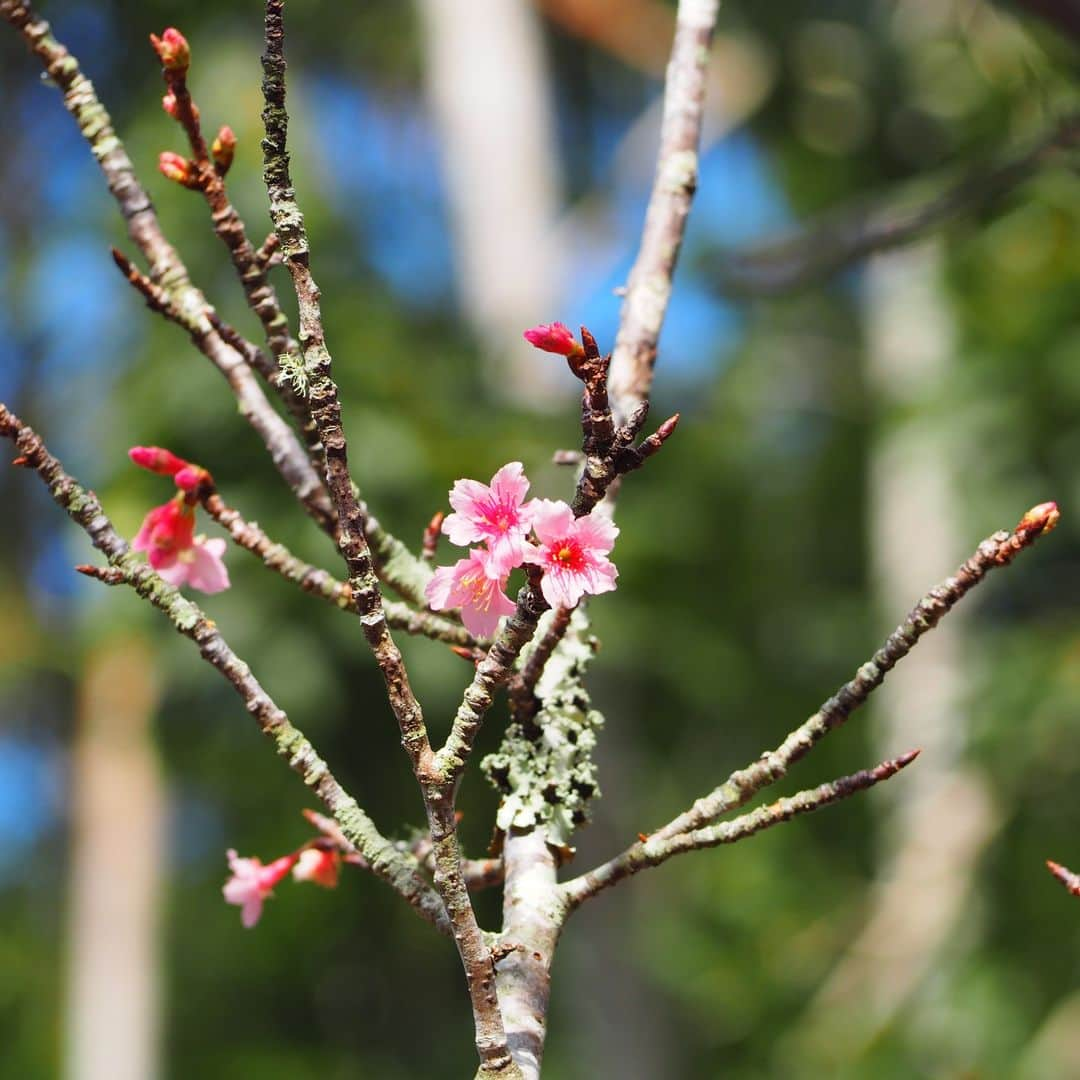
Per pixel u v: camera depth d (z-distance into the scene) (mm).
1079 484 7332
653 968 8930
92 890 9227
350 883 8711
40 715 10977
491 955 1475
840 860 9633
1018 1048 7148
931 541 9398
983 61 6121
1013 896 7477
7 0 2139
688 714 9500
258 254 1982
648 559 8273
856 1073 7387
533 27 10859
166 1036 9719
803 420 12336
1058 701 6738
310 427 2049
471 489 1499
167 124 7898
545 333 1431
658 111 10953
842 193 10039
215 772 7414
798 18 9844
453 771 1441
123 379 7598
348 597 1967
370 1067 9438
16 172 10211
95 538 1629
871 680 1590
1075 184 5168
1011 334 7258
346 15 11125
